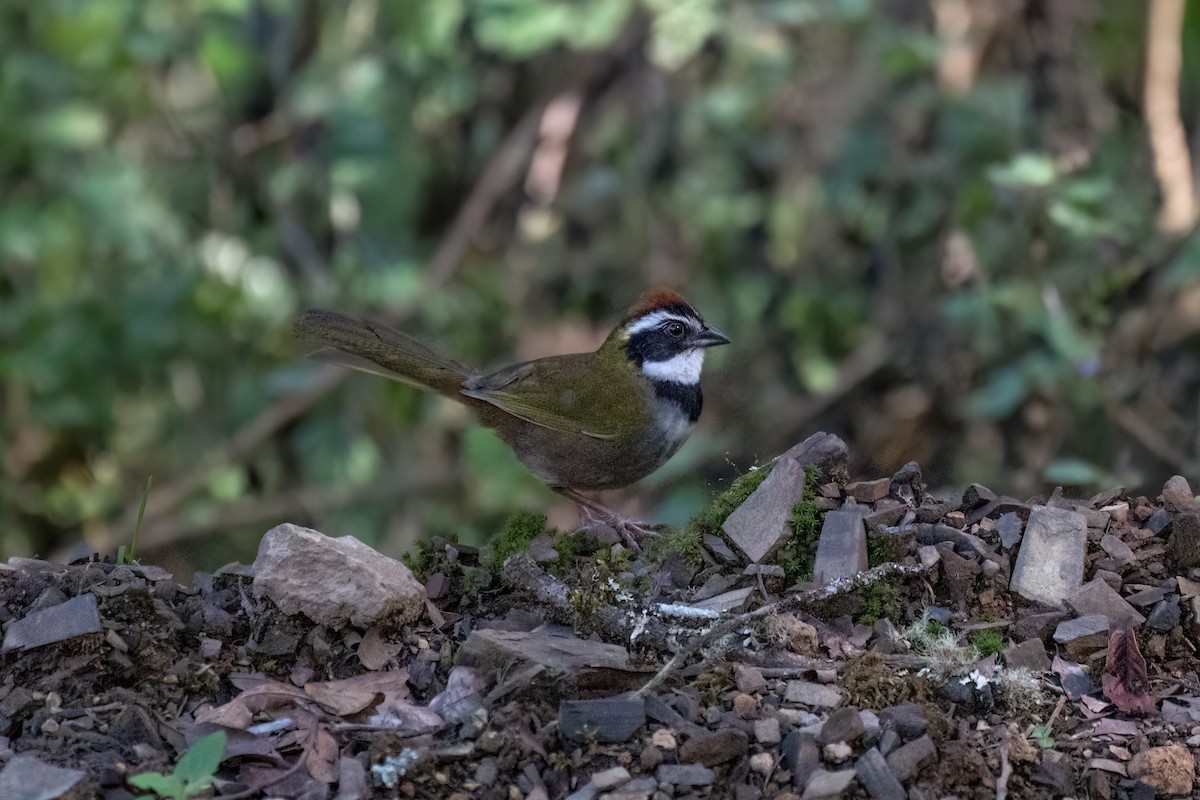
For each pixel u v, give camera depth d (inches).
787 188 540.4
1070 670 253.8
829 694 239.5
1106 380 487.8
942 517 289.4
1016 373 466.6
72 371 538.3
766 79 530.6
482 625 262.2
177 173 553.6
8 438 551.5
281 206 557.9
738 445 516.1
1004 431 490.9
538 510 500.4
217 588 266.8
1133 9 522.0
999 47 515.8
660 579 272.5
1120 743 237.6
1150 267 489.1
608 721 231.0
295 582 252.4
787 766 224.5
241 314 539.8
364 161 537.0
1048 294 465.4
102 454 559.2
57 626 241.3
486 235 585.0
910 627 261.0
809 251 542.6
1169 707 247.8
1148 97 510.6
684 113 558.6
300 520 548.4
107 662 241.0
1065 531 278.4
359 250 553.6
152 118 548.4
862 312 527.8
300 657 250.4
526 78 573.9
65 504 553.6
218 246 541.6
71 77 523.5
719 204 545.6
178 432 556.1
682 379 339.6
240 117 556.1
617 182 564.7
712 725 232.8
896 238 522.9
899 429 509.0
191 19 539.2
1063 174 496.4
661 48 522.9
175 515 548.1
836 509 280.7
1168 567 277.9
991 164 495.5
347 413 550.0
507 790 221.5
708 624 254.1
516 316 572.4
